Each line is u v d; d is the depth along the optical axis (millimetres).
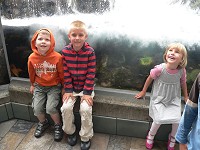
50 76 1700
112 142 1830
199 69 1658
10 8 1748
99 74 1835
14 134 1896
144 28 1640
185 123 995
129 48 1707
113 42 1716
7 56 1912
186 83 1717
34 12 1756
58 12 1735
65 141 1835
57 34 1796
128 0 1596
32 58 1662
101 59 1788
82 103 1652
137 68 1756
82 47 1589
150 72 1594
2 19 1779
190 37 1596
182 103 1707
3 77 1953
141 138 1862
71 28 1520
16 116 2033
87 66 1638
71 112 1667
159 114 1582
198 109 902
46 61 1651
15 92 1921
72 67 1641
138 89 1826
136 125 1810
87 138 1731
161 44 1650
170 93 1583
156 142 1820
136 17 1627
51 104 1722
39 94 1772
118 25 1671
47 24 1779
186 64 1553
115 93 1821
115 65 1785
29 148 1774
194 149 966
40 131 1869
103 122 1856
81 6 1683
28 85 1936
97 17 1687
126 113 1779
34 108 1766
